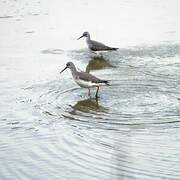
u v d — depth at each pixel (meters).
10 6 36.56
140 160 15.25
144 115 18.56
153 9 35.06
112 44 28.06
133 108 19.27
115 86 21.80
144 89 21.33
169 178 14.09
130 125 17.72
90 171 14.75
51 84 22.27
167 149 15.91
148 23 31.73
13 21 32.81
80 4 36.72
